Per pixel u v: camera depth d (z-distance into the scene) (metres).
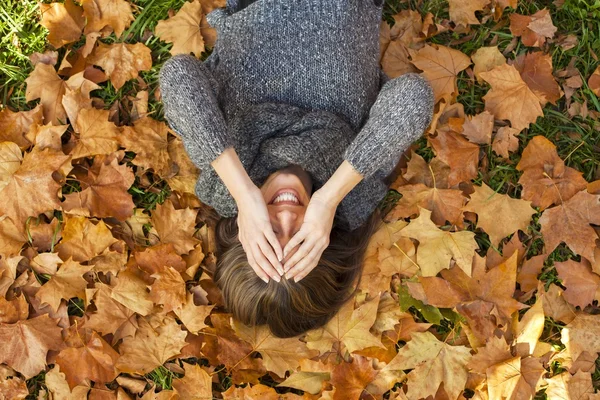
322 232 1.33
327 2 1.45
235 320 1.65
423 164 1.76
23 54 1.76
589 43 1.80
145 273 1.70
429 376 1.67
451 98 1.77
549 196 1.72
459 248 1.69
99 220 1.74
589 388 1.68
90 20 1.73
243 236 1.34
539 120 1.80
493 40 1.82
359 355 1.70
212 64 1.58
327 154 1.42
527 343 1.70
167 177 1.75
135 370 1.68
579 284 1.70
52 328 1.67
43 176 1.64
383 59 1.79
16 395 1.68
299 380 1.70
